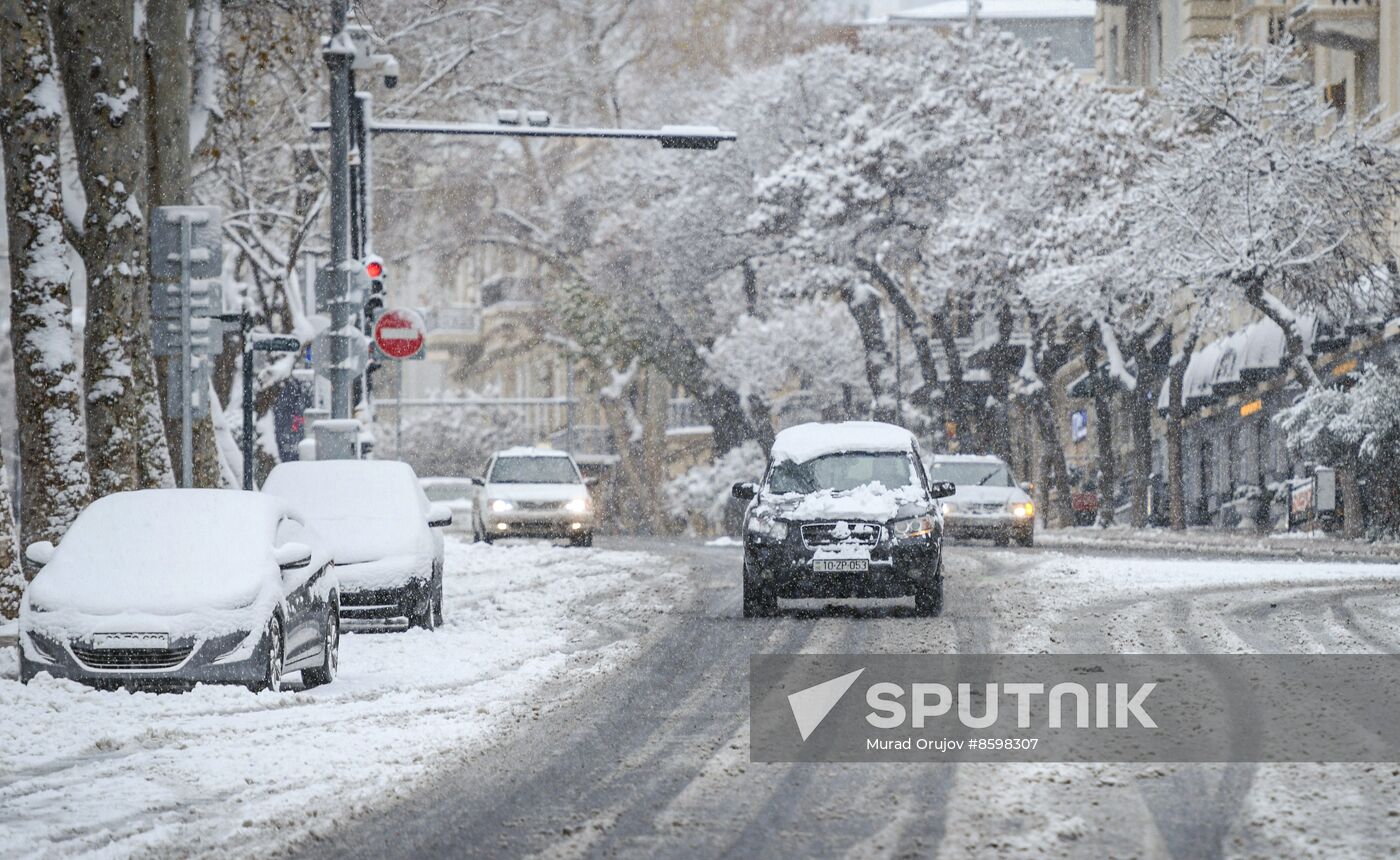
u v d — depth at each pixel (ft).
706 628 140.56
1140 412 401.49
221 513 115.03
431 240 509.35
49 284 153.07
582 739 87.25
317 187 306.35
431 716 96.99
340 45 194.70
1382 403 279.69
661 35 506.89
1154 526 423.64
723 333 502.79
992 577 188.14
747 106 470.80
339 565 140.67
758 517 147.23
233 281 318.45
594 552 257.14
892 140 416.26
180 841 64.95
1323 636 125.08
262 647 107.14
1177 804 67.97
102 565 110.83
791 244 424.05
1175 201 324.80
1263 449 411.95
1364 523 290.97
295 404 297.33
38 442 152.97
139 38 189.78
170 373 141.18
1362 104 351.05
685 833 64.44
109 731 92.94
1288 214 321.11
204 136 212.43
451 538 313.73
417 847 63.36
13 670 117.19
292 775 78.74
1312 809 66.74
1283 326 310.86
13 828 67.97
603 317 498.69
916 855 59.82
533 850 62.34
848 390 515.50
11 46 152.05
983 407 457.68
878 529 144.36
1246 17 419.33
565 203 506.07
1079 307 382.63
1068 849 60.29
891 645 123.24
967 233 398.01
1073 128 395.55
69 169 295.07
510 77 373.81
